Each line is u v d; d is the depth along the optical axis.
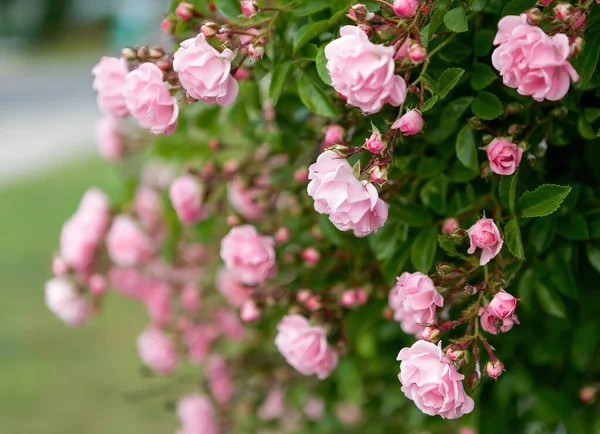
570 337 0.96
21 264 2.70
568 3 0.76
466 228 0.86
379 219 0.78
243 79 0.89
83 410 1.88
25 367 2.08
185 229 1.13
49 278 2.59
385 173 0.77
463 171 0.86
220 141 1.04
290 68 0.87
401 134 0.79
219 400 1.17
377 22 0.81
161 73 0.82
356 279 0.94
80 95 5.76
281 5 0.86
